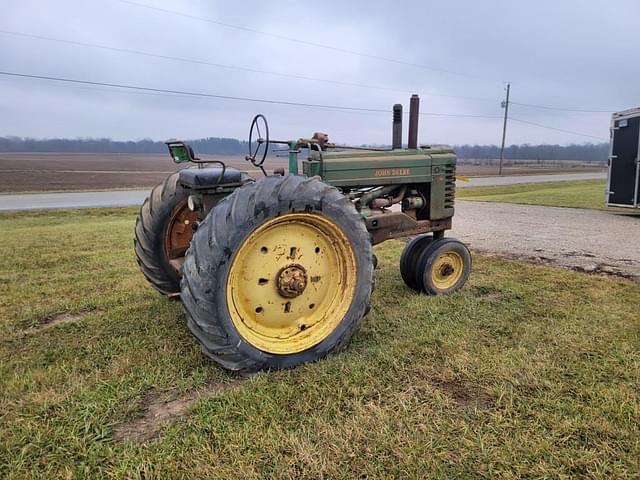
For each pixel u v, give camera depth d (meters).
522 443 1.74
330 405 1.99
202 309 2.12
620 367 2.35
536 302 3.45
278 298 2.41
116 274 4.33
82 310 3.32
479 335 2.78
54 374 2.29
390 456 1.67
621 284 3.96
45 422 1.88
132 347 2.61
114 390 2.13
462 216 9.25
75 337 2.79
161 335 2.79
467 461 1.65
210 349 2.17
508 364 2.37
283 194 2.29
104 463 1.65
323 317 2.54
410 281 3.74
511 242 6.20
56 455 1.68
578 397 2.06
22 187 22.23
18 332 2.90
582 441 1.75
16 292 3.74
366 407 1.98
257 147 3.02
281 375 2.27
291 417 1.91
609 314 3.16
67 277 4.21
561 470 1.60
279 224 2.36
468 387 2.16
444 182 3.72
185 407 2.01
